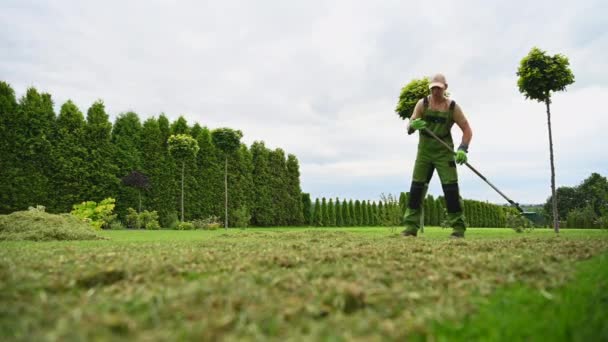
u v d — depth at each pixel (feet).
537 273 7.27
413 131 19.81
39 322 4.25
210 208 61.62
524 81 32.55
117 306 4.85
